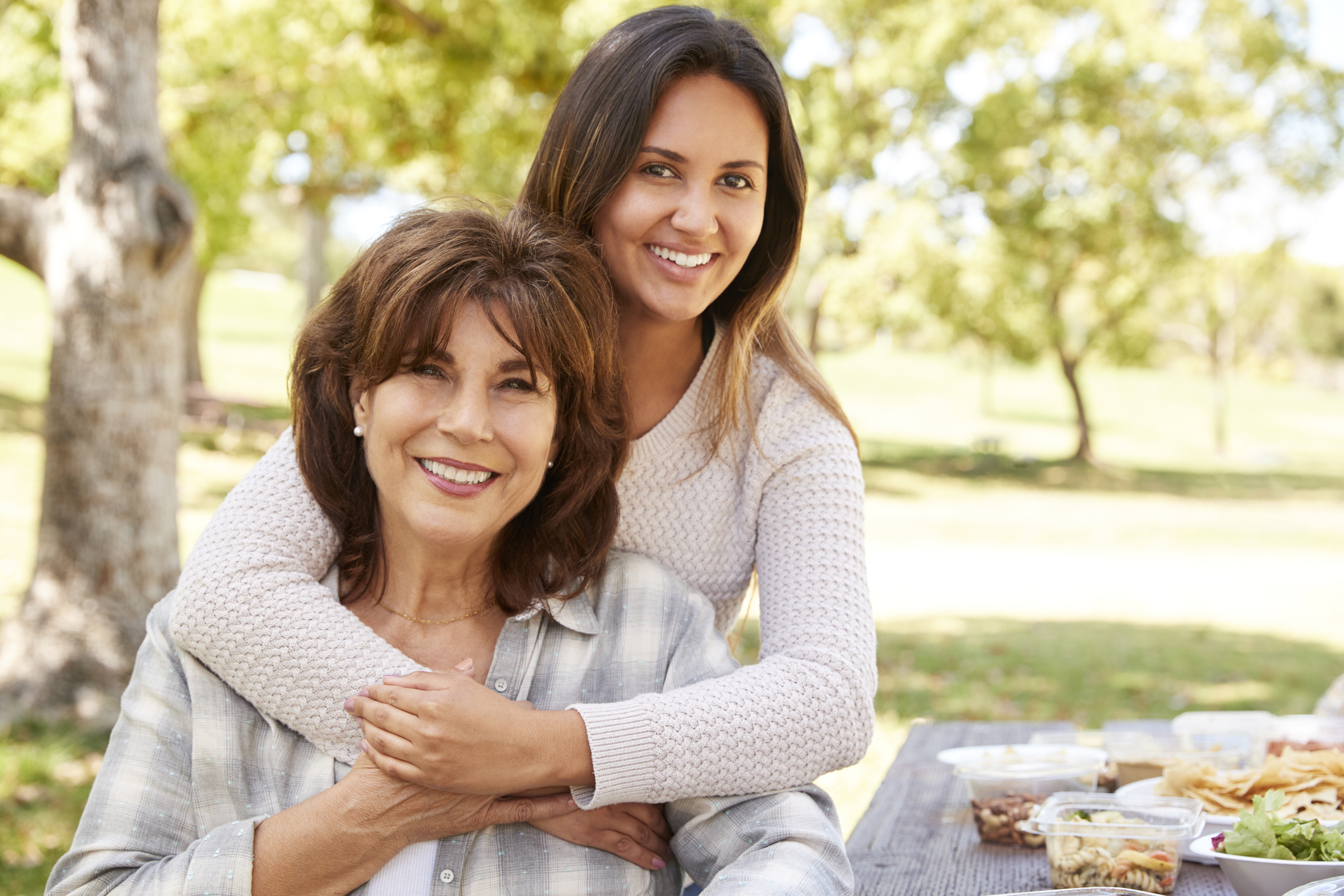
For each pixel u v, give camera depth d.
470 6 7.69
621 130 1.63
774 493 1.74
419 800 1.37
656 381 1.80
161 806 1.44
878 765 4.64
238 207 14.83
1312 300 50.12
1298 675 7.09
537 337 1.41
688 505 1.78
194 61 9.33
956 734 2.71
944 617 9.20
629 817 1.49
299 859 1.36
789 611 1.60
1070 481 22.19
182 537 9.58
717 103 1.64
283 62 9.00
